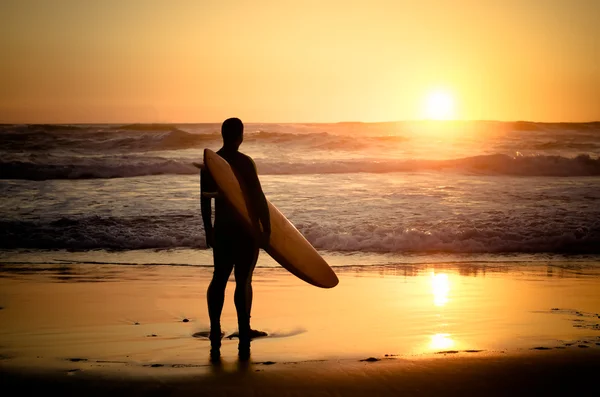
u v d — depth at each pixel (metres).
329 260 9.34
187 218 12.24
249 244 4.78
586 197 15.13
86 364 4.18
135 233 10.95
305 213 12.73
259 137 31.86
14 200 14.62
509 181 18.94
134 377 3.84
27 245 10.45
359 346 4.73
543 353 4.39
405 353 4.50
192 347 4.70
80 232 11.02
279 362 4.23
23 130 39.16
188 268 8.58
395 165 22.06
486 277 8.02
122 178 19.62
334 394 3.51
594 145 32.50
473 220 11.97
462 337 5.03
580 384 3.69
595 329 5.31
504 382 3.72
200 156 26.73
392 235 10.55
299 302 6.45
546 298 6.70
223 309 6.11
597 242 10.53
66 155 27.69
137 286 7.30
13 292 6.89
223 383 3.71
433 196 15.26
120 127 42.19
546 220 11.95
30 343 4.82
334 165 21.81
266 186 17.30
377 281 7.70
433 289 7.20
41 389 3.61
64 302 6.40
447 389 3.59
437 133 41.59
